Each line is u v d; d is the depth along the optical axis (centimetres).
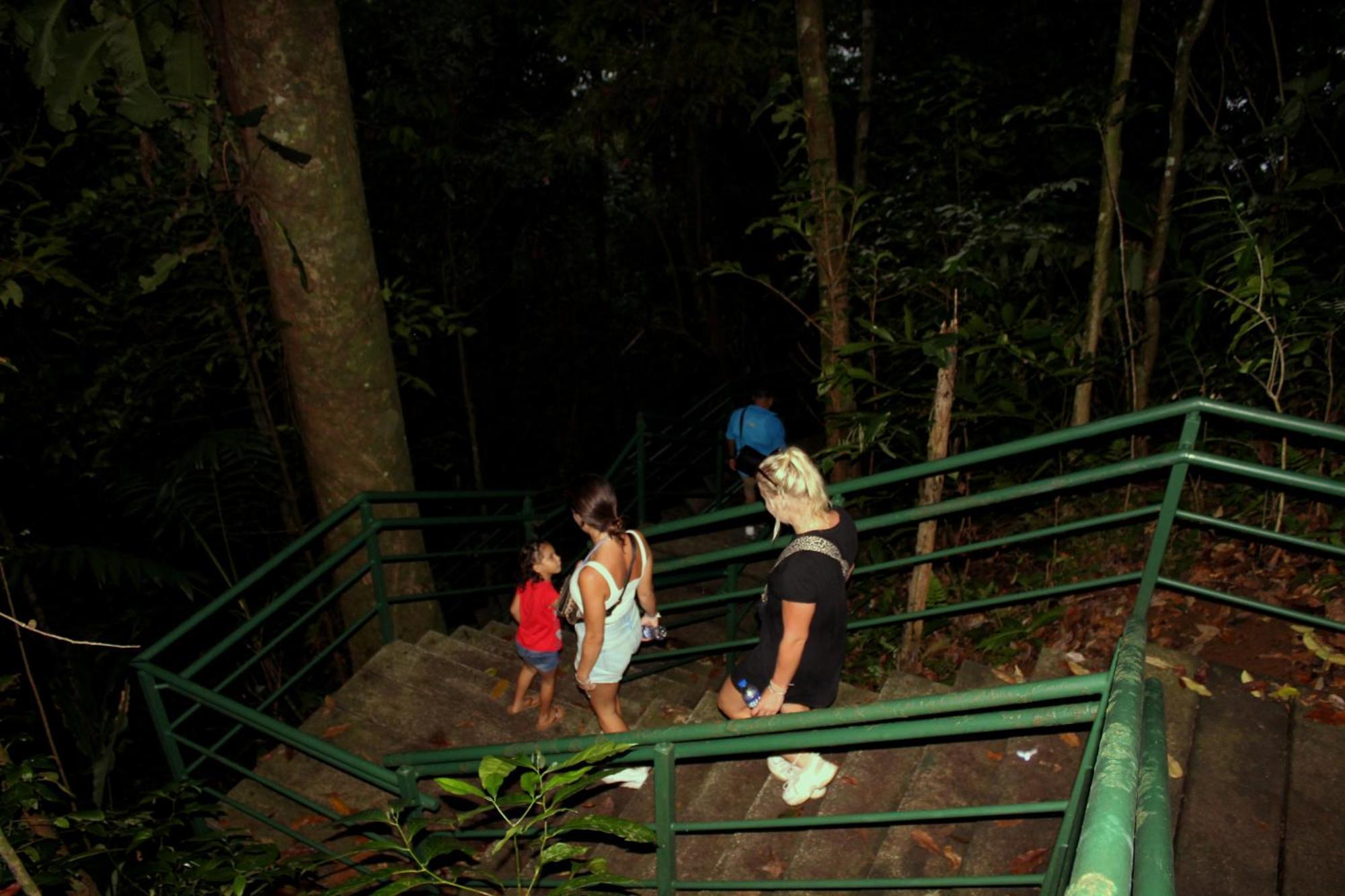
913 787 319
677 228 1606
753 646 456
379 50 1040
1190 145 688
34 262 473
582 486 363
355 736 468
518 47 1223
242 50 453
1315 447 451
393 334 706
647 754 268
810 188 572
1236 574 414
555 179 1385
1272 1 594
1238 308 443
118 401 648
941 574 562
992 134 671
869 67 875
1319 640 347
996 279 596
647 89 960
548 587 432
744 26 889
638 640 382
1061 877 192
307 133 471
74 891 317
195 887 335
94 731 398
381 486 551
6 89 560
